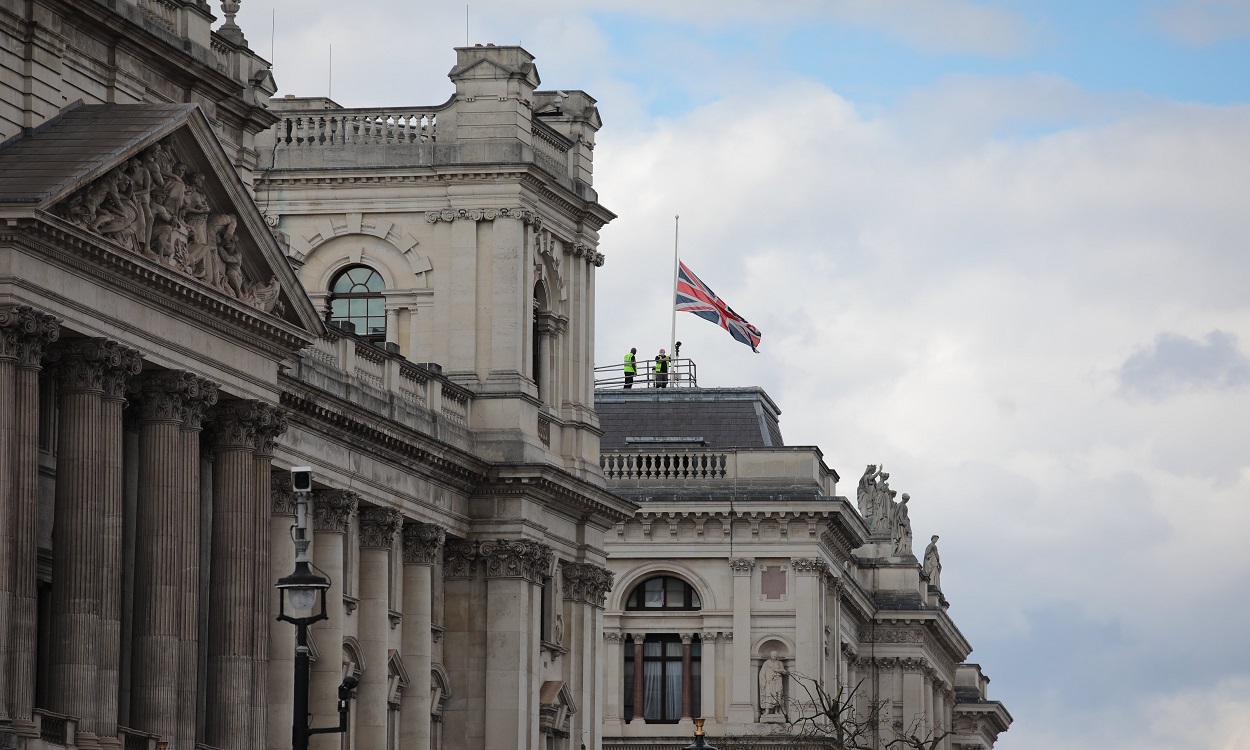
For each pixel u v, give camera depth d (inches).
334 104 4709.6
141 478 3272.6
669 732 5693.9
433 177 4534.9
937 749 7130.9
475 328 4507.9
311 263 4584.2
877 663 6688.0
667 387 6510.8
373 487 4077.3
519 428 4471.0
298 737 2679.6
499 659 4421.8
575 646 4712.1
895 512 6865.2
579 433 4751.5
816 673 5679.1
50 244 2994.6
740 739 5644.7
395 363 4188.0
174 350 3282.5
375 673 4094.5
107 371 3139.8
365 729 4074.8
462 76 4554.6
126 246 3144.7
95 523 3102.9
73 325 3063.5
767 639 5708.7
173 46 3452.3
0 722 2901.1
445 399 4397.1
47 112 3201.3
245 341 3444.9
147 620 3250.5
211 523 3469.5
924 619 6678.2
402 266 4552.2
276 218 4584.2
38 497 3169.3
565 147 4776.1
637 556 5757.9
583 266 4800.7
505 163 4495.6
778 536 5723.4
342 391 3969.0
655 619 5753.0
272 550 3796.8
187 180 3302.2
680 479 5767.7
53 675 3073.3
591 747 4751.5
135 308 3193.9
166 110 3235.7
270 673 3777.1
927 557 7588.6
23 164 3056.1
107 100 3334.2
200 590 3486.7
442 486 4335.6
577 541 4722.0
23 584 2972.4
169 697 3245.6
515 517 4443.9
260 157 4581.7
